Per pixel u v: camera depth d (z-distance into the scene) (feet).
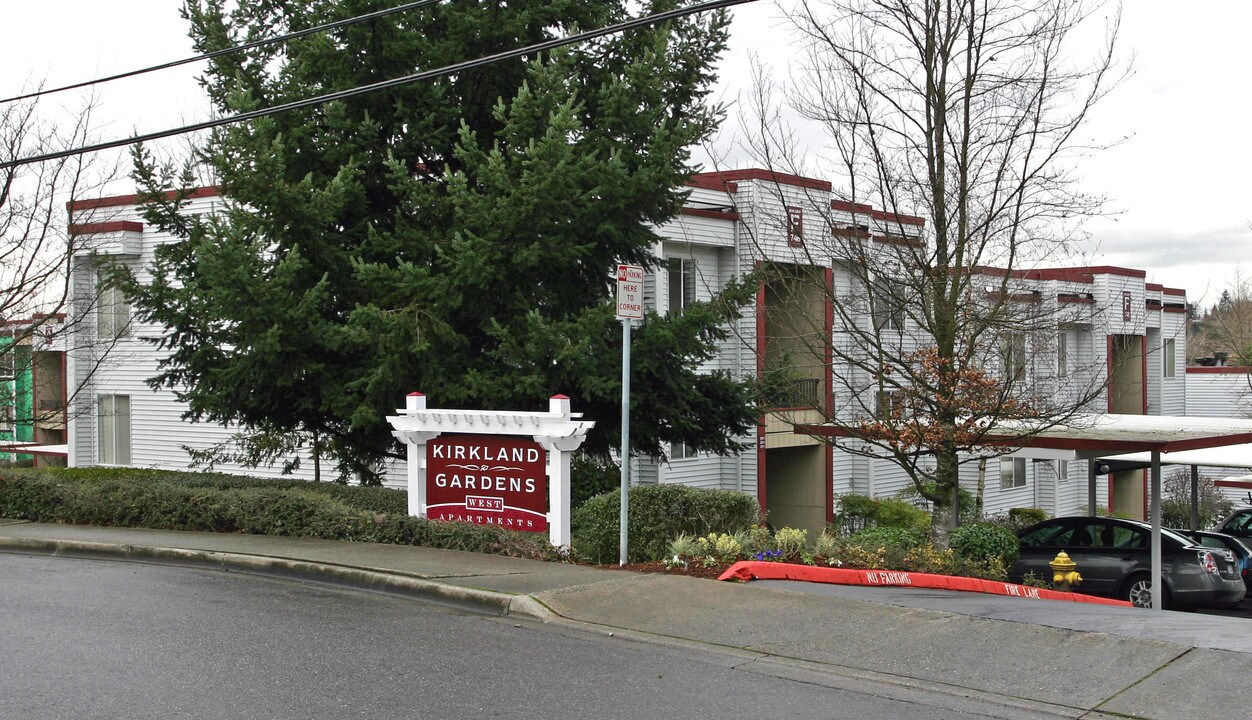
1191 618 28.96
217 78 51.39
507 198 44.06
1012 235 45.85
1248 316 154.20
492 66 50.26
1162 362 147.95
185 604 30.68
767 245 70.49
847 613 29.01
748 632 27.35
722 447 54.70
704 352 50.08
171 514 43.86
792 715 21.20
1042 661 24.50
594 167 45.29
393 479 76.18
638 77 47.47
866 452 51.42
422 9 50.14
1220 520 122.11
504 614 29.86
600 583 31.91
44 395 95.20
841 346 71.82
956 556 47.80
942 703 22.02
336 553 36.86
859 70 46.24
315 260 47.73
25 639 26.58
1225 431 57.16
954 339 49.34
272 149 45.19
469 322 49.19
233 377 46.42
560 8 49.93
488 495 39.50
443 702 21.75
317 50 47.75
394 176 46.80
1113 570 57.06
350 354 48.47
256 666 24.22
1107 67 50.90
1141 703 21.59
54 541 40.78
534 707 21.49
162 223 50.75
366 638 26.86
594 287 50.72
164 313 49.32
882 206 48.32
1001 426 53.57
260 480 51.72
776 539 38.73
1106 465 67.92
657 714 21.17
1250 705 21.15
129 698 21.81
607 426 50.29
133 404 86.63
